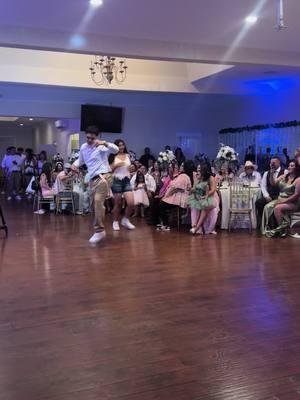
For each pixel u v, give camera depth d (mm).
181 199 7543
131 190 7594
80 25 6723
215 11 6191
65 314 3504
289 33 7273
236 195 7492
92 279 4477
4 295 3990
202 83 11961
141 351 2828
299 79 11398
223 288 4133
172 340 2992
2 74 10336
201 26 6852
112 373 2549
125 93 12703
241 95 12805
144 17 6402
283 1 5852
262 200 7457
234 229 7613
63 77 10891
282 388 2367
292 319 3346
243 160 13594
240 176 8000
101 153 6297
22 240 6629
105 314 3494
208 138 14875
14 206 11609
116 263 5137
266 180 7461
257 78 11344
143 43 7520
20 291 4102
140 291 4070
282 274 4602
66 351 2846
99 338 3041
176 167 8070
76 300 3836
